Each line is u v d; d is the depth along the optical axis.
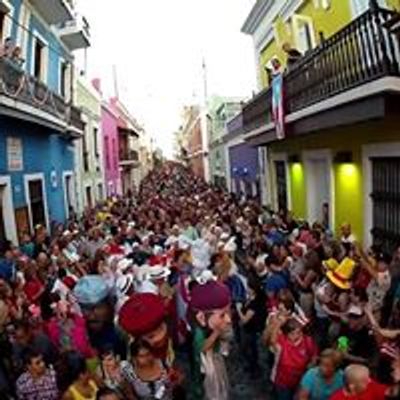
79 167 24.83
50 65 19.39
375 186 11.47
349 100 9.52
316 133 15.13
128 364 4.80
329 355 5.30
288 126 14.36
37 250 12.24
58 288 8.42
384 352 5.55
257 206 18.36
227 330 5.29
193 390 6.29
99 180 30.91
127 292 7.93
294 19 16.47
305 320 6.37
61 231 14.71
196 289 5.35
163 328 4.66
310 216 16.53
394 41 8.45
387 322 7.27
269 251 9.71
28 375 5.71
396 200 10.47
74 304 6.97
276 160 21.41
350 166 12.71
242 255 12.63
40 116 15.18
